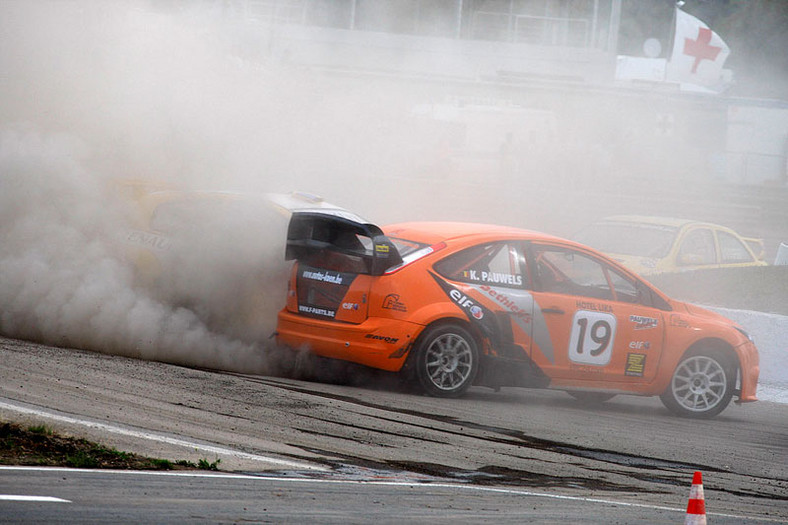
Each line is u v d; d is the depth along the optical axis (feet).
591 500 56.95
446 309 89.92
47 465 52.95
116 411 67.00
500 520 49.06
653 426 90.53
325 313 91.66
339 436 68.64
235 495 49.47
